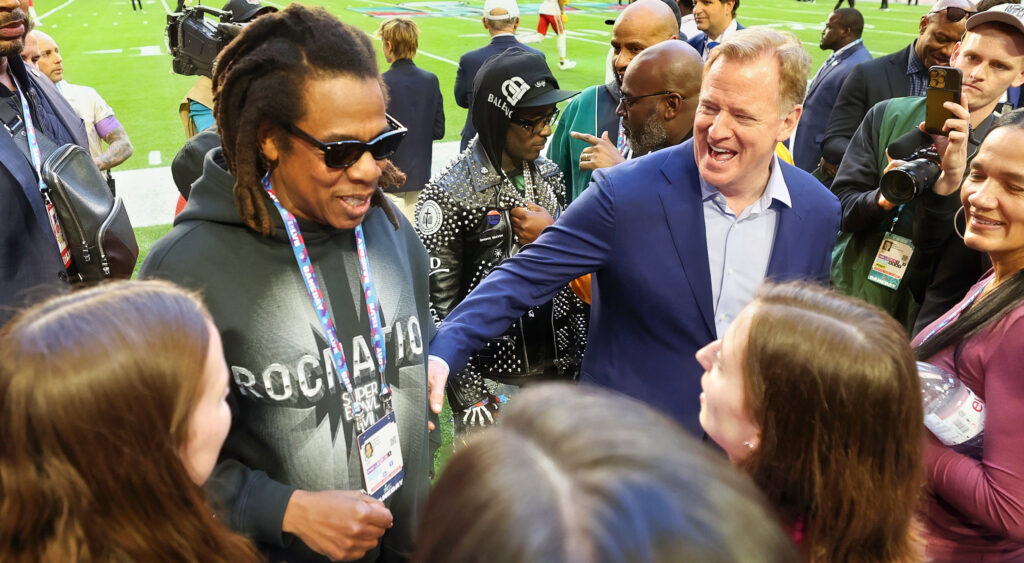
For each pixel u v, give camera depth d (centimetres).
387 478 149
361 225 150
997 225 168
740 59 173
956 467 147
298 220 139
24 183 204
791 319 102
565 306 251
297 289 139
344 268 145
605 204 191
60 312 85
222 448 140
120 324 84
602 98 351
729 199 190
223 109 131
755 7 2572
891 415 98
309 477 140
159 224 646
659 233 190
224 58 132
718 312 196
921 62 364
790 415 100
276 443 138
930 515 156
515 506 43
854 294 283
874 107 297
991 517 142
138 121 1073
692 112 255
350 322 145
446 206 238
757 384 103
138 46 1867
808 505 102
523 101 233
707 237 193
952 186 241
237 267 134
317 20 126
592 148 283
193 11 349
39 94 245
